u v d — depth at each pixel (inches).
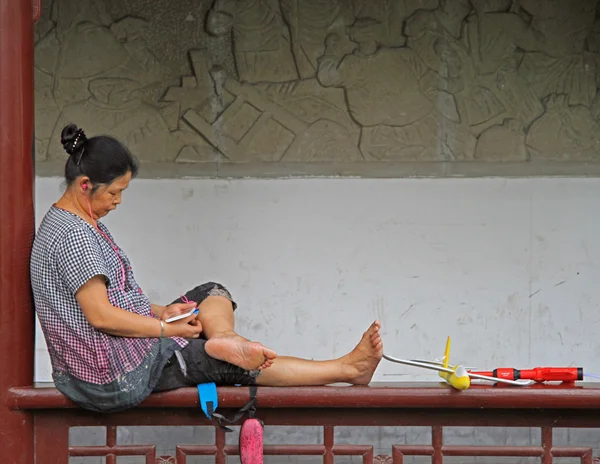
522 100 333.4
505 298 332.8
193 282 332.5
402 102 334.0
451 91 333.7
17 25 195.6
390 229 334.0
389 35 332.8
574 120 332.5
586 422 194.4
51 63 329.7
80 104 331.0
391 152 334.6
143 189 332.2
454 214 334.0
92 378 184.7
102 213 190.9
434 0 331.6
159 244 332.5
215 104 332.8
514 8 330.3
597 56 330.6
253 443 186.1
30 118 198.4
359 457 319.6
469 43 332.5
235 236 333.7
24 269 195.0
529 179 332.8
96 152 184.2
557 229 332.5
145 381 185.9
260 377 192.9
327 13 331.9
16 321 193.5
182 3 331.3
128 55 331.6
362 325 334.0
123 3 330.3
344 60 332.8
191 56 331.6
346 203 334.0
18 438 192.1
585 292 331.9
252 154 334.0
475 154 334.0
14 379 192.5
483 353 332.5
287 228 334.0
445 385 196.7
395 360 195.6
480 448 194.2
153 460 195.3
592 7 328.8
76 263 179.0
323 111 334.3
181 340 192.4
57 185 330.3
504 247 332.8
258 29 331.9
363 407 192.5
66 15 329.7
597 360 331.3
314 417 196.2
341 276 334.3
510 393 187.6
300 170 334.3
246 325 332.8
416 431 327.0
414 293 334.0
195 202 332.8
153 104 332.2
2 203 193.5
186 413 196.2
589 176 332.2
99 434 323.6
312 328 334.3
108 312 179.9
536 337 332.5
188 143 332.8
